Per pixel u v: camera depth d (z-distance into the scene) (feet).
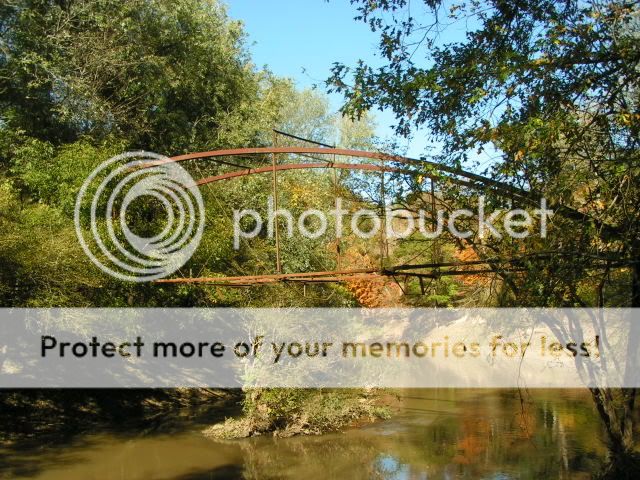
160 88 62.90
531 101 20.48
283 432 44.98
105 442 41.81
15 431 41.29
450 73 21.45
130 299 48.39
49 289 40.45
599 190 20.34
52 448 39.50
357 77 23.27
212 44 70.95
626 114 18.69
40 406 44.96
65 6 60.44
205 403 57.06
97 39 59.47
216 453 40.04
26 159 52.01
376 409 51.49
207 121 71.72
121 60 60.13
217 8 79.87
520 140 19.24
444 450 40.16
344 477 34.73
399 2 23.90
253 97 78.95
